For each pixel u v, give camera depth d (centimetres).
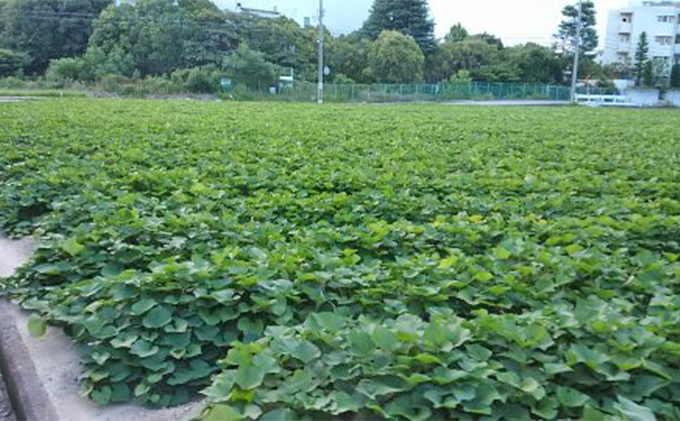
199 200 659
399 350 320
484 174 857
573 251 503
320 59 4716
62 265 492
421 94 5919
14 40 5969
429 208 660
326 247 527
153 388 367
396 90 5894
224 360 338
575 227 589
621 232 565
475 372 307
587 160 1034
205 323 394
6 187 766
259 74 5284
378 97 5550
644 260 480
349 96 5431
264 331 379
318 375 320
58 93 4216
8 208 724
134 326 386
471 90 6256
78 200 641
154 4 5894
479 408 292
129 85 4912
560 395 309
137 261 494
